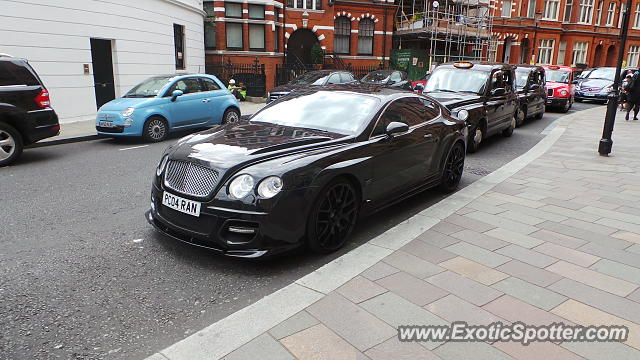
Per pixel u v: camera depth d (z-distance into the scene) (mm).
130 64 14812
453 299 3340
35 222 5117
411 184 5531
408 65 29219
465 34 29422
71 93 12828
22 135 8141
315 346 2781
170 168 4234
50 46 12141
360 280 3617
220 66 23250
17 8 11336
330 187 4180
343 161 4320
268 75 25125
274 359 2662
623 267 3930
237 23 24391
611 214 5395
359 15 28953
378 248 4254
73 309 3324
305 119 5137
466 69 10578
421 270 3803
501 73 10914
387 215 5535
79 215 5367
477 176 7684
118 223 5105
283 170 3855
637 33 44312
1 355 2787
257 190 3758
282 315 3121
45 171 7609
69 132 11219
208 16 23875
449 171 6422
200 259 4184
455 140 6328
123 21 14312
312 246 4109
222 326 3002
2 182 6855
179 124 11188
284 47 26625
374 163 4699
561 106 18719
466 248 4277
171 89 11055
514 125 12266
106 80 14195
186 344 2816
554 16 38594
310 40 28312
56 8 12172
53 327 3096
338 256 4293
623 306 3287
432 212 5355
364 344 2799
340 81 16797
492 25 32906
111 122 10180
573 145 10453
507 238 4551
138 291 3596
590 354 2725
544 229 4836
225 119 12531
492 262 3979
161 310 3334
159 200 4266
